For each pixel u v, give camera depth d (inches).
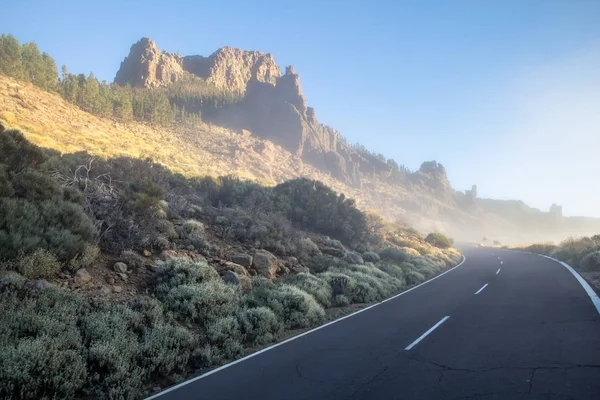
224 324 344.8
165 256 460.4
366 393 207.2
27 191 386.0
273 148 5036.9
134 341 272.5
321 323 429.1
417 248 1326.3
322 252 796.6
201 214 690.8
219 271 485.7
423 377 225.6
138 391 232.1
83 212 416.5
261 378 247.1
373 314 456.1
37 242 328.8
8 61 3004.4
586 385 197.0
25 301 265.0
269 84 7135.8
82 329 269.4
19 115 1909.4
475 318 386.3
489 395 191.6
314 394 212.1
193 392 229.9
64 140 1717.5
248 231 652.1
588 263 734.5
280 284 508.7
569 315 365.4
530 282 635.5
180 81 6791.3
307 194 1055.6
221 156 3688.5
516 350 265.6
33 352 213.2
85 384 226.7
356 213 1089.4
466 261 1359.5
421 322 388.2
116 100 3752.5
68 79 3331.7
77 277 343.3
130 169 647.1
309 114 7066.9
